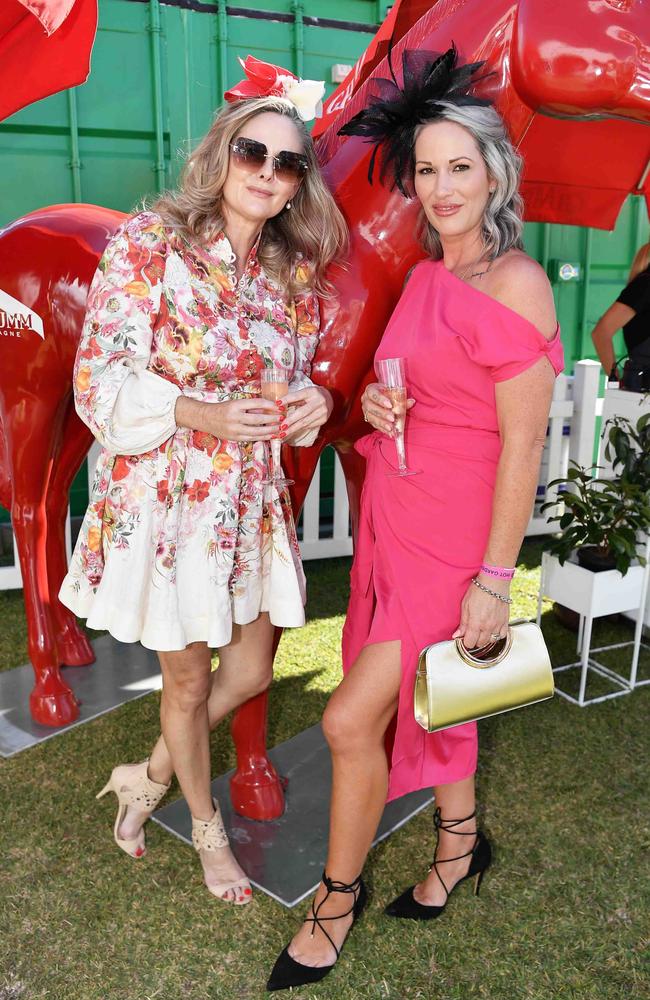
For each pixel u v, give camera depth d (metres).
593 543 3.30
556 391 5.06
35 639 3.11
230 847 2.40
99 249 2.83
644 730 3.10
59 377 2.94
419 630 1.85
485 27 2.18
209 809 2.24
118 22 4.56
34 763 2.86
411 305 1.93
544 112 2.33
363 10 5.05
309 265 2.13
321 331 2.22
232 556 1.96
